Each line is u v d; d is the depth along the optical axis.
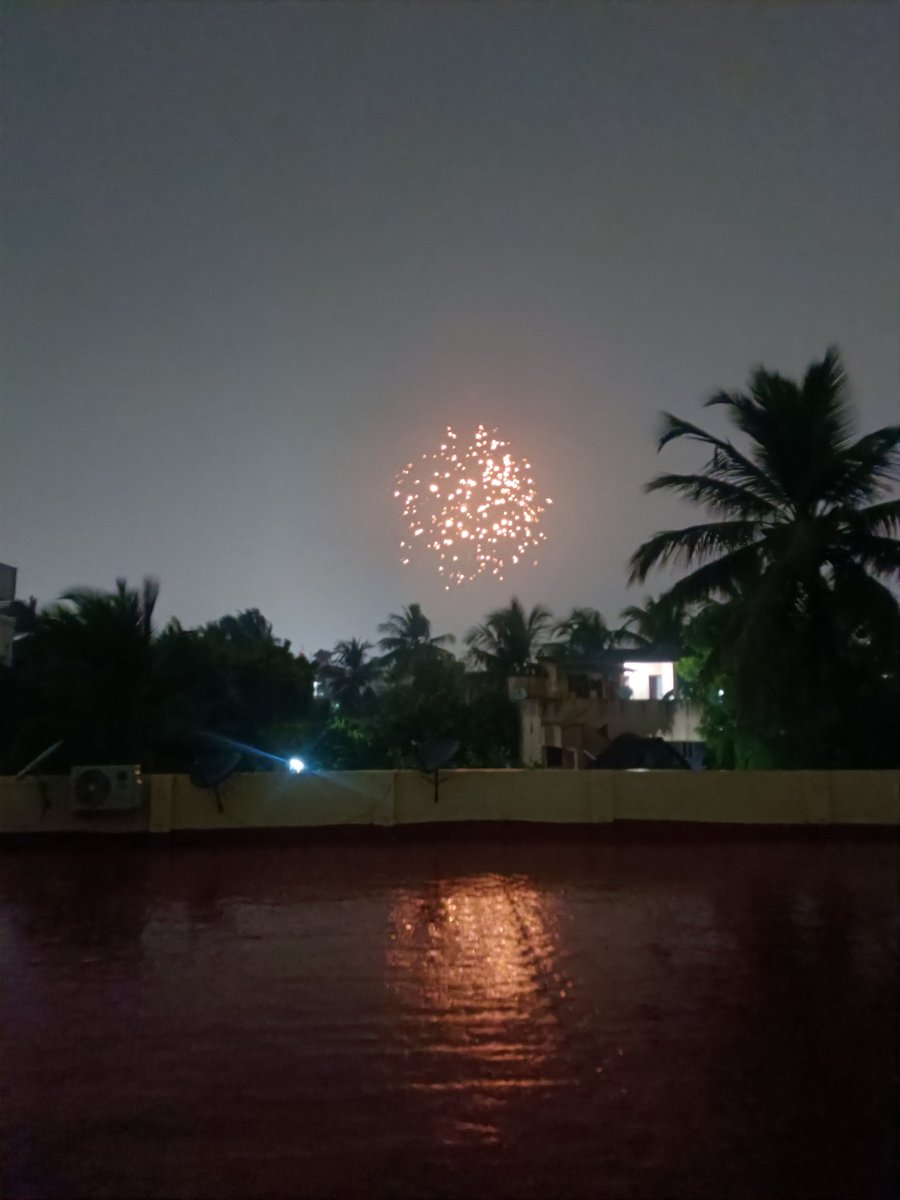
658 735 35.59
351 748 24.06
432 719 35.97
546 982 8.02
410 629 64.25
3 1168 4.97
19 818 15.21
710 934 9.58
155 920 10.38
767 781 16.19
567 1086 5.90
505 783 16.03
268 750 21.94
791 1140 5.20
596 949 9.04
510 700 36.56
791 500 21.30
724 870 13.04
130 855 14.45
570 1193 4.68
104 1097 5.80
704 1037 6.71
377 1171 4.91
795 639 20.20
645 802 16.12
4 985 8.05
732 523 21.31
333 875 12.84
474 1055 6.42
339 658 69.06
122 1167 4.97
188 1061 6.36
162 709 19.09
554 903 11.05
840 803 16.23
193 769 15.21
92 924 10.21
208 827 15.43
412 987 7.91
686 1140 5.21
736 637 20.69
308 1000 7.59
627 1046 6.55
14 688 19.80
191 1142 5.23
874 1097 5.71
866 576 20.20
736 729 21.19
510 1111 5.57
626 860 13.85
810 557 19.89
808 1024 6.95
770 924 9.97
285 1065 6.27
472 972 8.32
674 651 41.56
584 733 34.38
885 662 20.47
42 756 15.52
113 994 7.78
